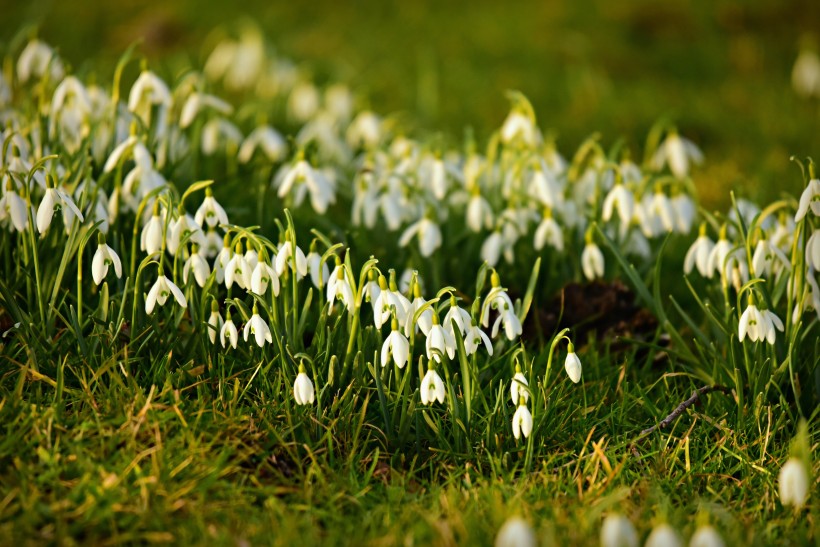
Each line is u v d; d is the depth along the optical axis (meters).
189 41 8.25
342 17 8.84
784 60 8.05
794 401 3.19
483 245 3.91
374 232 4.08
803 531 2.41
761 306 2.84
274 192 4.50
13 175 3.04
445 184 3.88
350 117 6.41
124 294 2.86
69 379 2.87
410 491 2.66
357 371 2.89
